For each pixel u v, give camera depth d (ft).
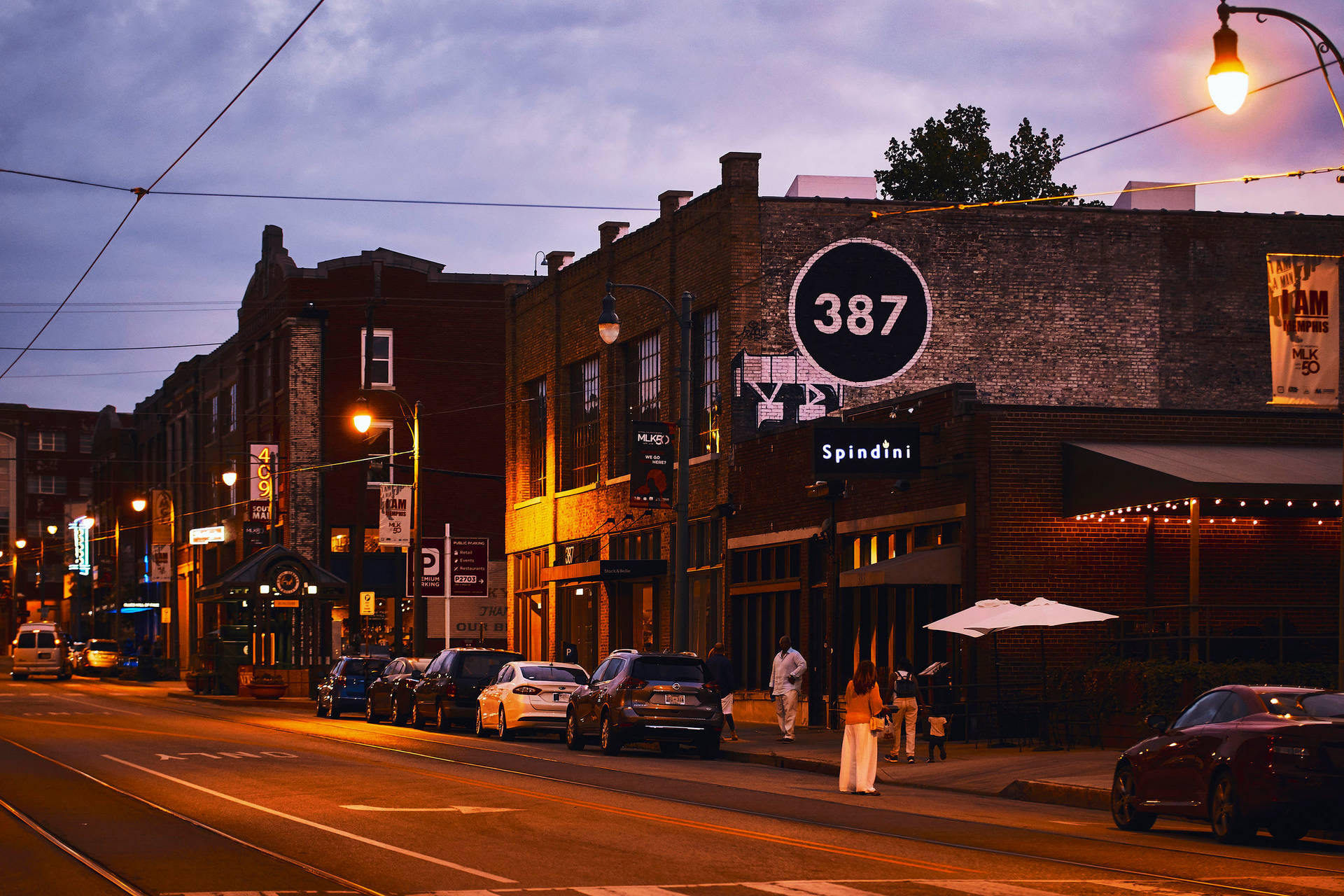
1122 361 123.24
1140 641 88.33
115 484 337.72
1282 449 94.12
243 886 38.86
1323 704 52.29
